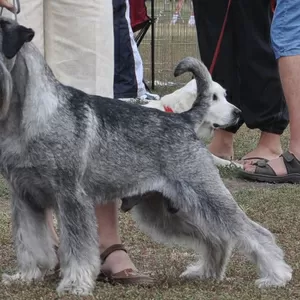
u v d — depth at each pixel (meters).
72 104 6.38
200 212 6.73
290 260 7.62
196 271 7.21
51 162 6.21
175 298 6.27
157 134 6.67
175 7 23.00
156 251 8.12
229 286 6.76
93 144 6.41
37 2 7.44
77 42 7.57
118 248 7.11
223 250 7.09
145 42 23.12
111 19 7.71
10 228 8.66
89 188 6.51
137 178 6.63
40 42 7.52
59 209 6.33
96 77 7.62
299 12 10.64
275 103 12.54
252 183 11.77
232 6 12.46
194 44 22.78
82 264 6.32
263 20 12.39
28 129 6.16
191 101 13.17
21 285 6.56
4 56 6.05
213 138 13.40
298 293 6.52
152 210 7.20
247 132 16.34
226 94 13.09
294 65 10.87
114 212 7.17
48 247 6.83
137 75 18.45
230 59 12.93
